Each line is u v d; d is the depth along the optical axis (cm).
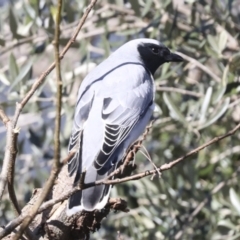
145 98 877
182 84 1122
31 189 1159
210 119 985
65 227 682
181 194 1085
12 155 570
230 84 1016
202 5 1126
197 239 1102
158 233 1093
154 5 1137
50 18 1077
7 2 1290
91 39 1245
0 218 1129
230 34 1107
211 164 1125
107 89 851
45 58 1260
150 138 1154
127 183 1101
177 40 1123
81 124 794
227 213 1071
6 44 1106
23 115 1144
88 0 1108
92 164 750
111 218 1123
